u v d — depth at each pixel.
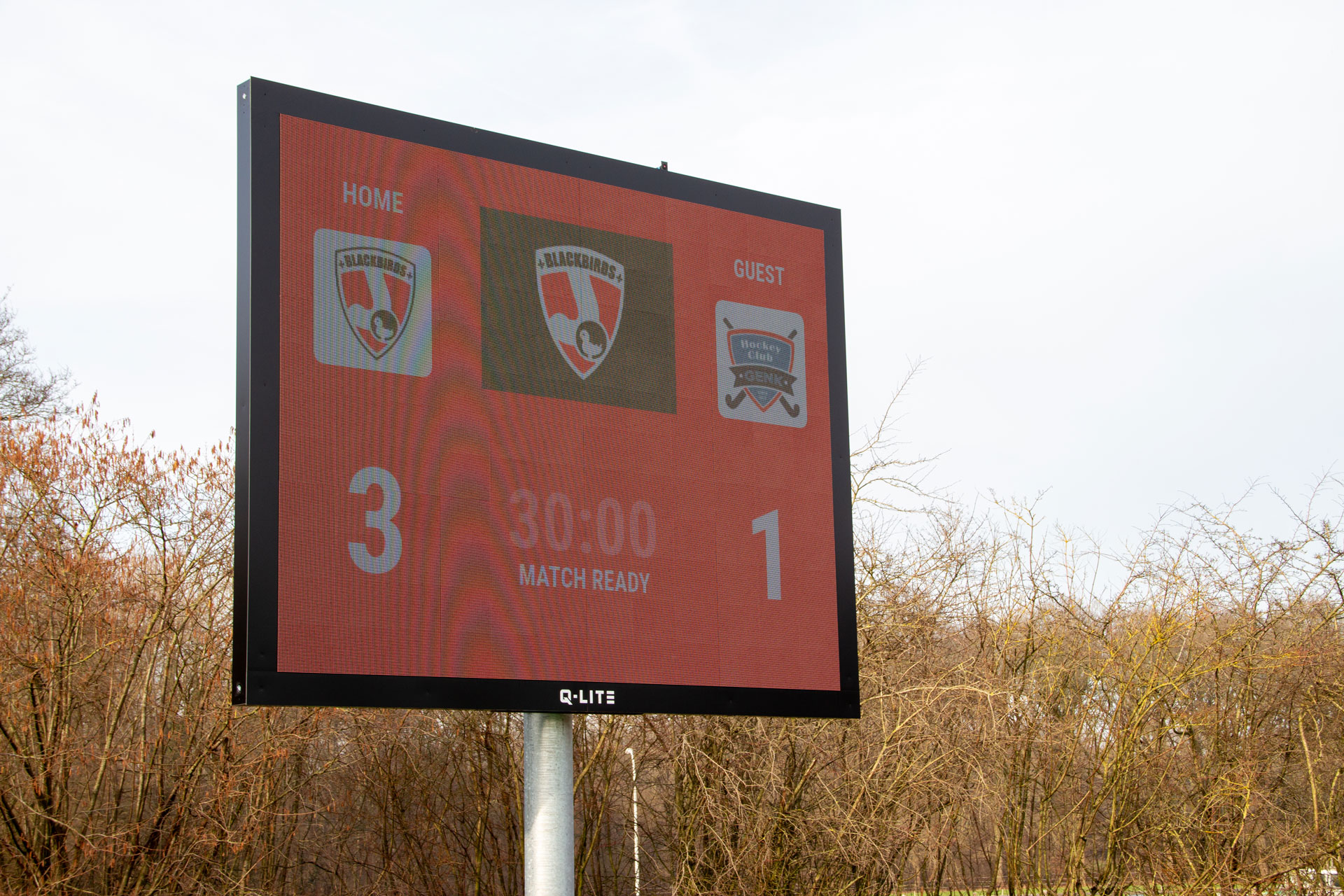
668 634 8.02
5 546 12.89
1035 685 13.90
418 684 7.10
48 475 13.09
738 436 8.64
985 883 13.98
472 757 13.60
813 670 8.55
